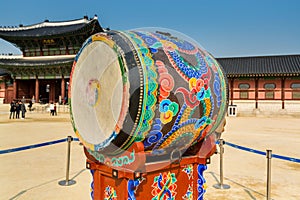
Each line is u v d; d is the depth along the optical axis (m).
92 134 3.61
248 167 8.86
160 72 3.35
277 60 45.12
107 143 3.30
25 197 5.82
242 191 6.41
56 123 23.83
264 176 7.76
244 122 29.41
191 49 4.08
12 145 12.20
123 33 3.59
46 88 60.88
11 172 7.81
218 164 9.25
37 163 8.96
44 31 56.06
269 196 5.42
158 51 3.54
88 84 3.68
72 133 16.80
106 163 3.67
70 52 53.34
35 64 49.12
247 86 42.94
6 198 5.75
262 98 42.16
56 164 8.84
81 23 56.97
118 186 3.63
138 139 3.35
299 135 17.75
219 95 4.18
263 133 18.64
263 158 10.28
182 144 4.02
